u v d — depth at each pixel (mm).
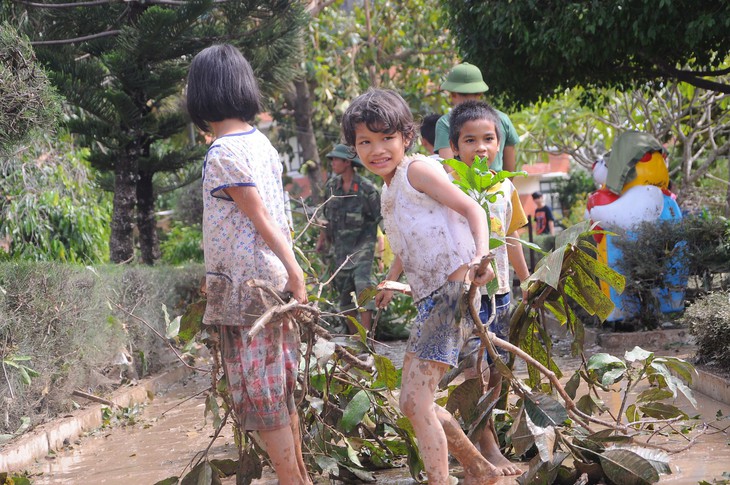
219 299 3463
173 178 13703
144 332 7656
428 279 3443
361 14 18344
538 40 9078
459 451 3600
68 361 6008
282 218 3609
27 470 4852
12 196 9523
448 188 3377
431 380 3412
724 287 7723
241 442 3826
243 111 3582
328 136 18812
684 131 18281
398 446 4230
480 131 4352
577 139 21609
